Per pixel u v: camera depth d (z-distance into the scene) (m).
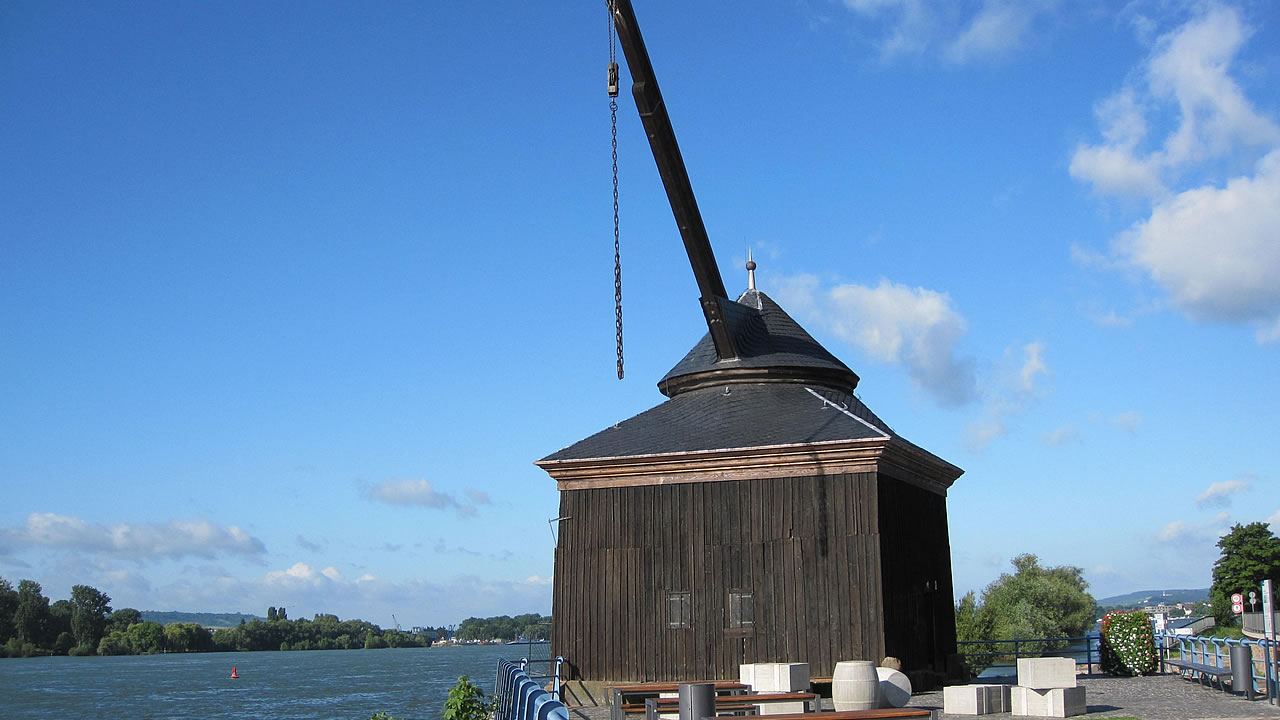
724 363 31.75
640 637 28.28
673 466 28.73
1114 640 33.25
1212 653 28.42
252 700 101.62
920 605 29.84
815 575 27.28
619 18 22.09
